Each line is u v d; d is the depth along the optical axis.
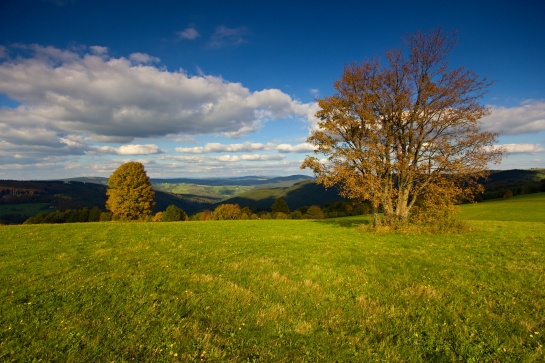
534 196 89.12
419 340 8.04
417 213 30.58
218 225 38.06
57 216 83.75
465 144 28.52
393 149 31.59
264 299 10.77
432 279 13.15
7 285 11.76
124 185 62.44
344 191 30.23
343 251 19.61
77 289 11.39
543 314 9.38
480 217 55.19
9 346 7.34
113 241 22.64
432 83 29.91
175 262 16.08
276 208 110.38
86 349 7.31
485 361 7.04
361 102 31.36
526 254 17.95
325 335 8.26
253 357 7.18
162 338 7.87
